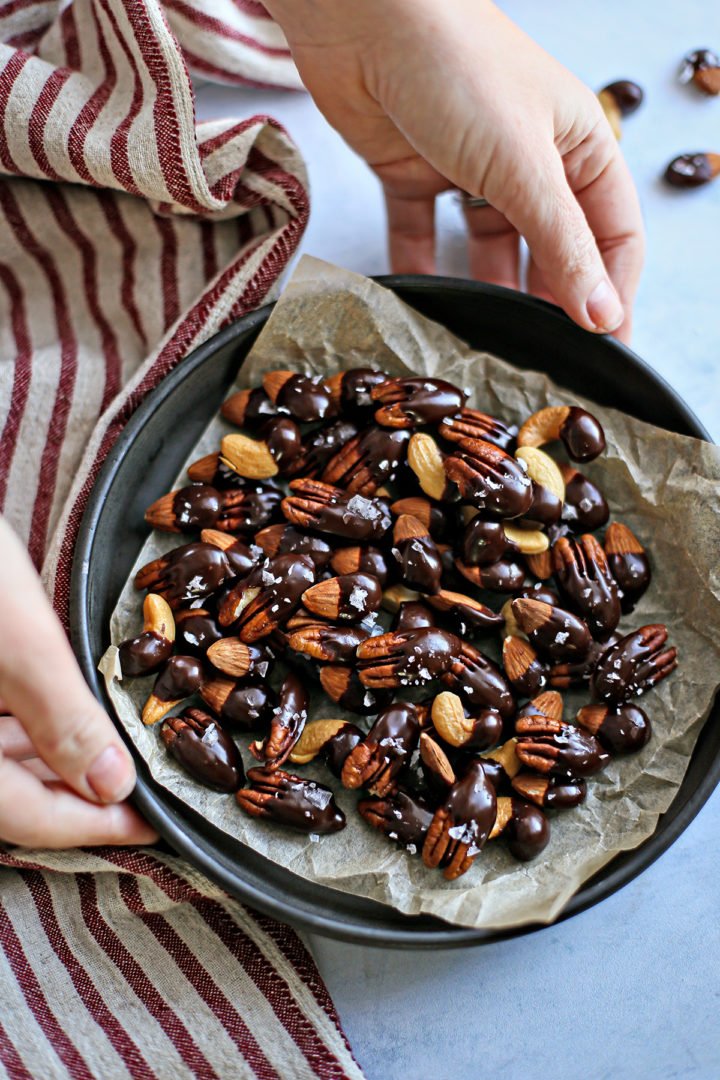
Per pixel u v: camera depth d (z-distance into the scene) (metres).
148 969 0.62
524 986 0.63
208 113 0.74
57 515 0.67
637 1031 0.63
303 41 0.65
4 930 0.63
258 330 0.65
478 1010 0.63
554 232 0.63
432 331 0.66
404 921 0.59
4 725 0.62
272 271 0.67
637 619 0.64
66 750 0.57
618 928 0.64
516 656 0.62
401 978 0.63
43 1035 0.61
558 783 0.60
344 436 0.64
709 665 0.62
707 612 0.62
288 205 0.67
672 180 0.72
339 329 0.66
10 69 0.65
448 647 0.60
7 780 0.58
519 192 0.63
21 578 0.55
